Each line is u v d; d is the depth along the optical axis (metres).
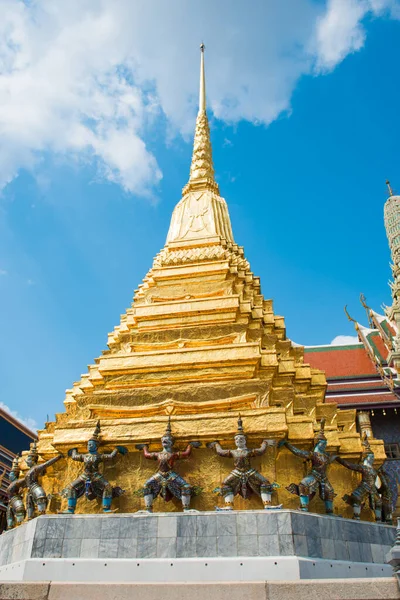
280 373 16.94
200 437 13.73
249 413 13.89
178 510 13.36
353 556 12.19
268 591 8.90
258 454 13.02
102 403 15.70
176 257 21.66
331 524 12.13
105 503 13.32
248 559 10.84
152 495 12.91
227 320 18.09
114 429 14.29
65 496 13.31
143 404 15.45
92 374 17.23
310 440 13.92
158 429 14.07
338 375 30.30
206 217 24.92
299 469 13.84
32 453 15.31
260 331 18.12
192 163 29.27
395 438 25.75
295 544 11.01
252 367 15.75
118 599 9.19
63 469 15.20
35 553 11.62
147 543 11.51
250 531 11.28
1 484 32.41
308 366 18.41
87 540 11.73
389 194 36.00
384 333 30.08
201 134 30.25
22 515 15.29
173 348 17.44
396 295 30.11
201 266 20.92
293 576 10.42
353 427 17.70
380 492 15.75
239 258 23.98
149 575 10.97
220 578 10.70
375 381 28.52
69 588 9.38
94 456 13.59
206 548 11.26
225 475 13.56
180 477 13.12
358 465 14.48
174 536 11.50
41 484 15.26
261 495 12.50
